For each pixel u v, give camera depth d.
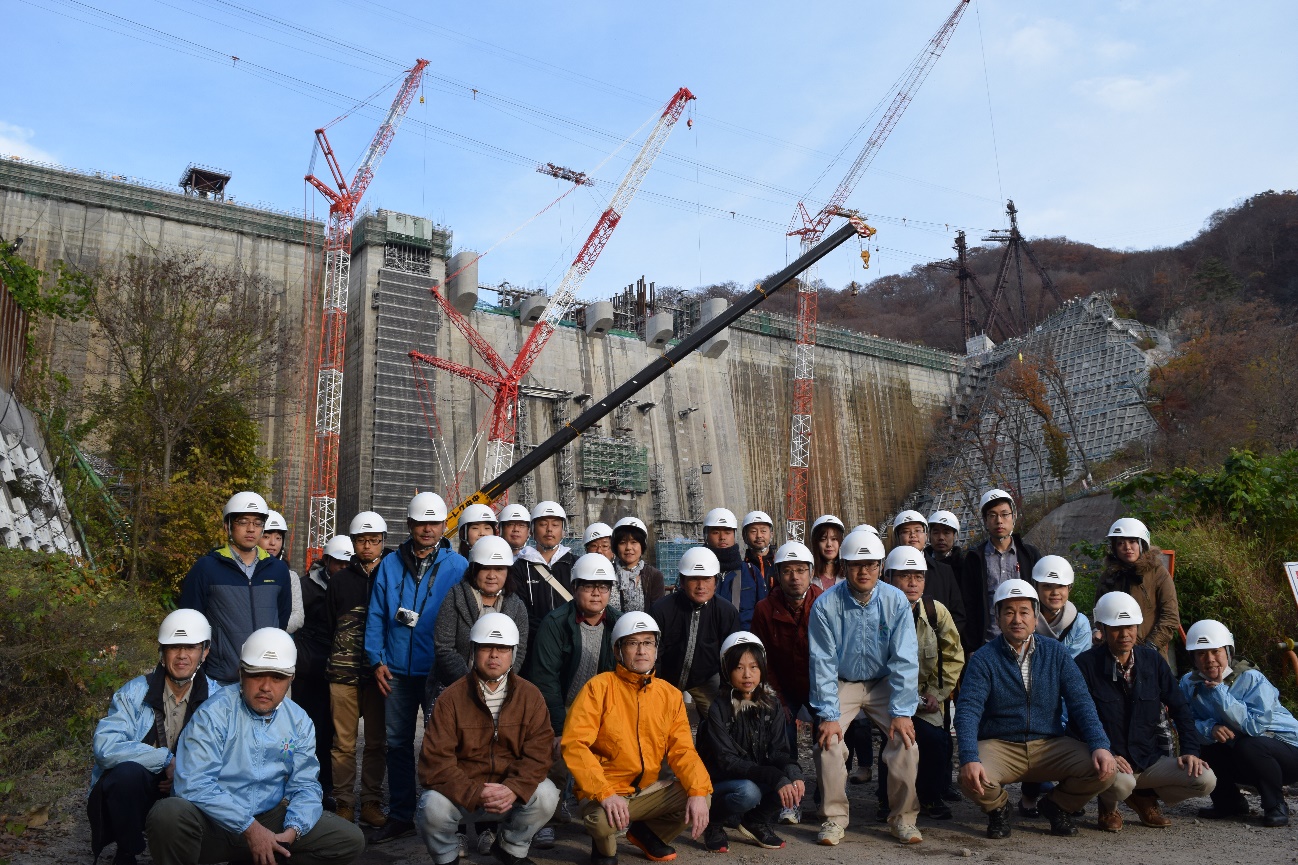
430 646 8.40
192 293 41.69
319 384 65.81
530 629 9.03
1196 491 15.78
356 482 65.00
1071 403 92.38
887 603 7.93
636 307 92.50
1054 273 163.12
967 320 123.25
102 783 6.57
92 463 37.56
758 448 92.38
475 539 10.00
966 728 7.73
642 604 9.39
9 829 7.86
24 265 33.22
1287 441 41.00
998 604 7.95
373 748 8.91
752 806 7.26
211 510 36.34
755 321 95.12
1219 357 69.50
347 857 6.61
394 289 69.50
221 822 6.21
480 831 7.28
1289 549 14.16
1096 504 44.12
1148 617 9.66
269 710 6.55
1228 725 8.23
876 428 103.12
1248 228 121.88
